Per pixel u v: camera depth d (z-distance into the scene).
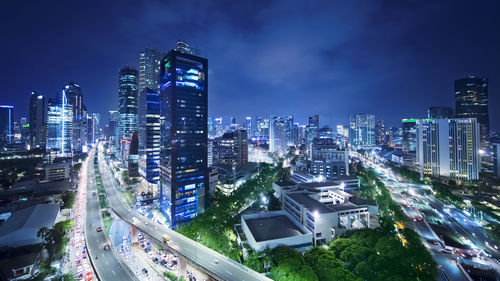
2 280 106.94
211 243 119.69
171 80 185.38
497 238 149.62
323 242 137.00
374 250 107.75
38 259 126.25
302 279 84.19
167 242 122.38
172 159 185.88
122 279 114.00
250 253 111.25
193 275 116.25
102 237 159.25
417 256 99.75
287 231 125.44
